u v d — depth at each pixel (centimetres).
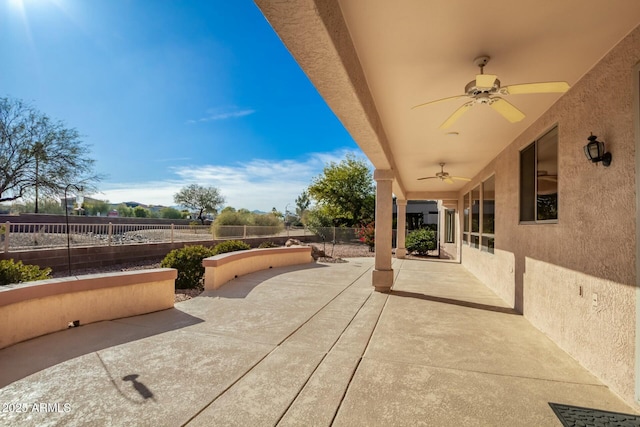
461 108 326
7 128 1248
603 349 285
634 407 242
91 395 242
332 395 250
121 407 227
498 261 652
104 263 977
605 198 289
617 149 272
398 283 775
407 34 262
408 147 634
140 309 460
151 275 472
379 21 245
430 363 317
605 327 284
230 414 221
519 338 397
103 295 425
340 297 603
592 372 302
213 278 632
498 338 395
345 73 256
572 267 346
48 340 350
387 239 677
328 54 229
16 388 250
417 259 1336
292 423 213
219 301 547
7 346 329
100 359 306
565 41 268
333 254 1518
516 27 248
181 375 278
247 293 611
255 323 431
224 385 262
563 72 324
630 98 256
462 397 252
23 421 208
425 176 978
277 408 230
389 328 425
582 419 225
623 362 258
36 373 275
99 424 206
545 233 421
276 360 314
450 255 1454
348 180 2486
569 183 357
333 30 217
